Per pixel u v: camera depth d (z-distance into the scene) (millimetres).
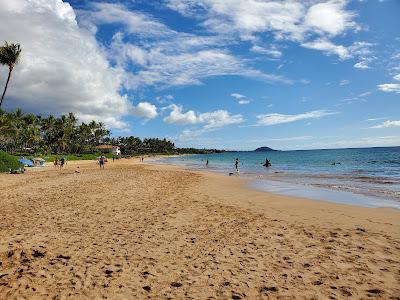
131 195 17328
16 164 38562
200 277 6195
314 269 6617
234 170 46875
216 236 9180
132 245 8203
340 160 75625
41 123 108812
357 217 12078
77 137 126375
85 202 14789
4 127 69312
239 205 14750
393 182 25688
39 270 6348
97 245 8133
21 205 13867
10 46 39812
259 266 6797
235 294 5457
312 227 10383
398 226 10547
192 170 47188
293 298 5328
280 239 8898
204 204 14797
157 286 5758
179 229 9961
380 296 5387
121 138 192125
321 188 22203
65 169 46562
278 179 29750
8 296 5191
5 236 8680
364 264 6895
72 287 5613
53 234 9070
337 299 5285
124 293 5441
